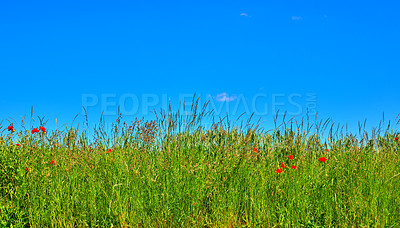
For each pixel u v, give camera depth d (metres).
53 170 4.03
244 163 4.22
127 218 3.53
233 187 3.99
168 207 3.64
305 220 3.56
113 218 3.54
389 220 3.71
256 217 3.72
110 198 3.69
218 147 4.54
